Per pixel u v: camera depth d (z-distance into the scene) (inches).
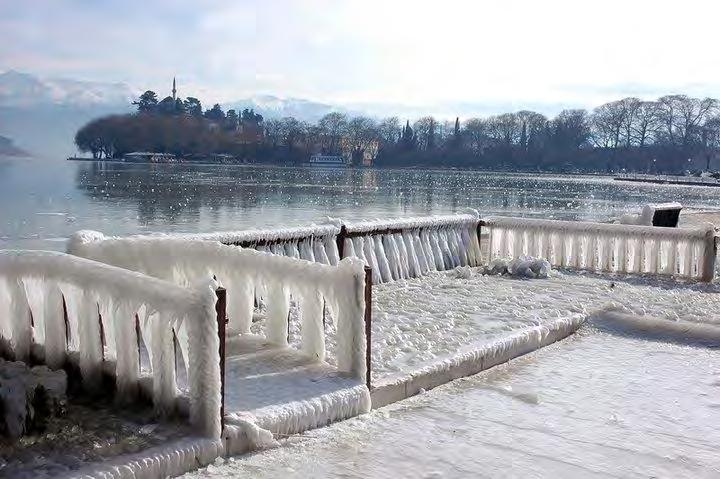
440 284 447.2
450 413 235.6
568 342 337.4
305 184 3649.1
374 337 301.7
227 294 279.6
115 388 208.8
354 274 235.9
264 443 197.8
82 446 177.2
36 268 219.5
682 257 499.2
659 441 218.2
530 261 492.1
